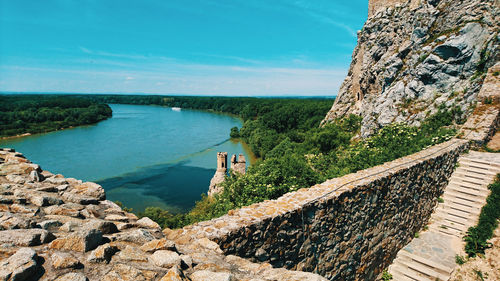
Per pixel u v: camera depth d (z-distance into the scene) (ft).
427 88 67.97
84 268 9.27
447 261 30.63
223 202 46.73
